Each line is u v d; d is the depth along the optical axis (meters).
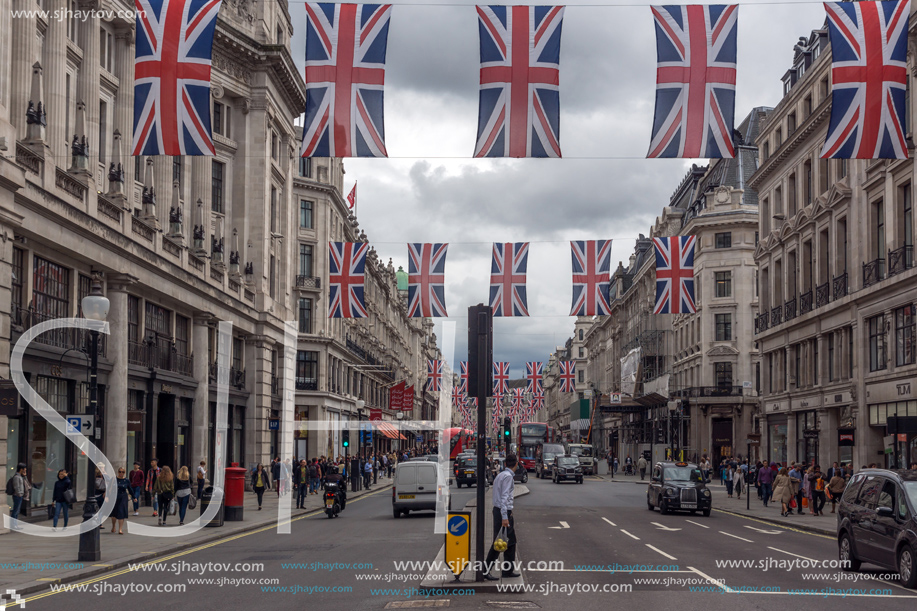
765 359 52.12
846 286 39.47
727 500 41.66
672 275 34.78
